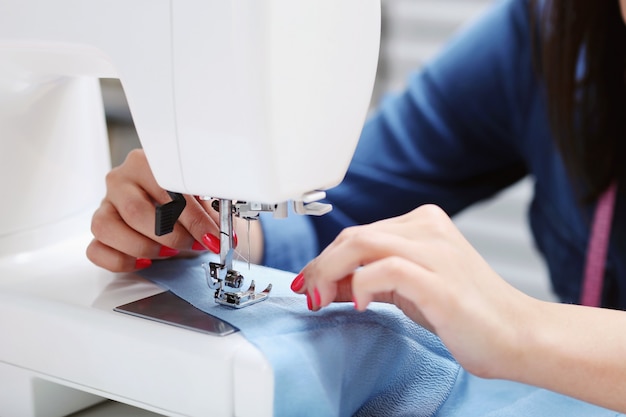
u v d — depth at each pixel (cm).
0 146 88
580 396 72
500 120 194
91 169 100
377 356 75
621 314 76
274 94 64
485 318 67
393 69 246
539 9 185
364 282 66
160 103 69
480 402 83
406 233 71
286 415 66
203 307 76
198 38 65
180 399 69
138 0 68
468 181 198
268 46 63
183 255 93
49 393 80
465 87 195
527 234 235
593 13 174
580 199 190
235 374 66
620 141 182
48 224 94
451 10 234
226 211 76
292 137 67
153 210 85
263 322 72
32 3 76
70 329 74
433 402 78
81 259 91
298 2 64
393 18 242
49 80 91
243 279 82
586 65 179
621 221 187
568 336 71
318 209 73
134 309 75
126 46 70
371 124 194
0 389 81
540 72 188
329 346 70
